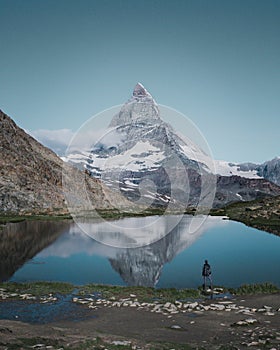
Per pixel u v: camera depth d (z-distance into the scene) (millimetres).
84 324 24172
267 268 43906
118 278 37969
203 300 30188
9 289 33500
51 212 118812
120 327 23328
